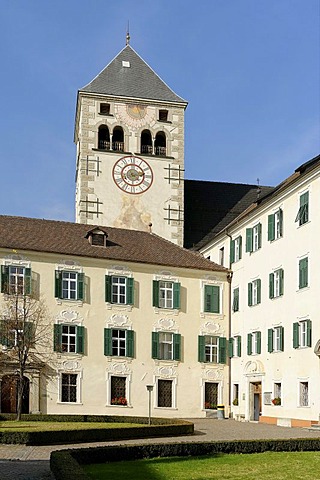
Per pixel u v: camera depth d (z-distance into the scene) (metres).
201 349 62.38
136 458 29.06
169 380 60.97
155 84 76.81
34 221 63.62
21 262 57.88
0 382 55.25
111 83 75.50
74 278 59.47
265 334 56.69
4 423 45.62
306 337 49.97
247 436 40.66
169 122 75.88
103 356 59.12
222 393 62.44
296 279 52.25
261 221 59.06
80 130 75.25
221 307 63.94
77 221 77.06
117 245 63.31
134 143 74.56
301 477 24.31
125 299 60.78
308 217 50.97
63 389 57.56
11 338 54.28
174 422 47.25
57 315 58.25
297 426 49.34
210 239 71.44
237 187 81.25
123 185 73.31
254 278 59.56
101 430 37.62
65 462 23.72
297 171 54.56
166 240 68.19
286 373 52.62
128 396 59.38
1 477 24.19
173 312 62.09
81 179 72.62
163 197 74.12
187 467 26.69
